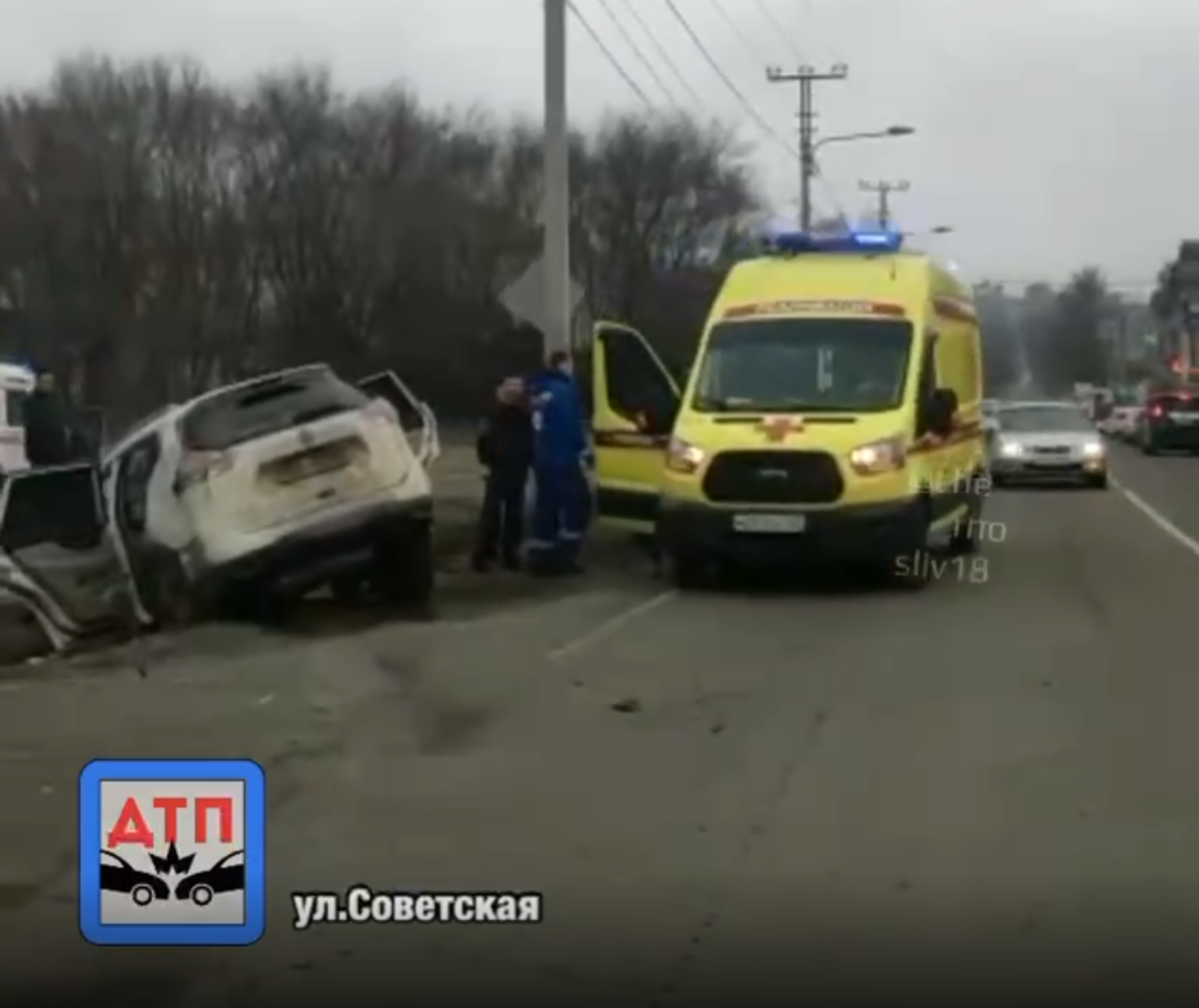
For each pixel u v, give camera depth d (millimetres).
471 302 71938
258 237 71062
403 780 8773
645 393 18812
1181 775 8805
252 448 14062
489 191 75438
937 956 6117
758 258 18984
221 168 71875
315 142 73312
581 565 19125
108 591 14195
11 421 25828
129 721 10273
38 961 6164
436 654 12930
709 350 17734
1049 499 32938
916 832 7730
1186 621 14703
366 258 71812
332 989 5855
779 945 6238
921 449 17141
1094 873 7086
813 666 12352
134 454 14477
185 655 12750
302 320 71062
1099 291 147125
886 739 9727
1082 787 8547
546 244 21953
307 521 14086
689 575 17469
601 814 8070
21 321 65500
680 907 6676
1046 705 10742
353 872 7145
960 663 12445
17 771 8914
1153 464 49844
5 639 13750
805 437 16484
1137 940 6266
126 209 67562
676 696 11172
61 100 69000
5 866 7270
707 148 78188
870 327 17531
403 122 74500
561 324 21828
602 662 12578
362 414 14516
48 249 66250
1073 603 16047
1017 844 7527
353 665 12320
